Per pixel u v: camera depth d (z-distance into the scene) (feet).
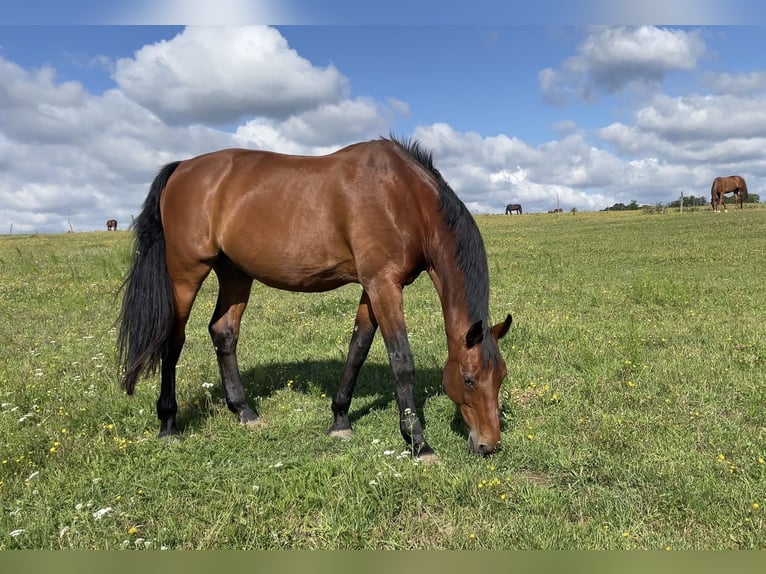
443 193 13.28
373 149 13.66
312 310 31.73
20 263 53.83
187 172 15.40
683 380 17.54
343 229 13.48
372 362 21.08
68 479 12.14
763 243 62.23
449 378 13.08
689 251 58.03
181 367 20.08
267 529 10.12
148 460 13.21
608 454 12.66
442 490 11.21
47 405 16.17
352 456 13.14
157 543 9.76
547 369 19.13
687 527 9.98
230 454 13.71
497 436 12.53
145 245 15.26
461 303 12.94
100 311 31.89
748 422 14.49
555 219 133.80
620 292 34.99
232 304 16.31
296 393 18.07
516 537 9.71
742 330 23.48
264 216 14.08
